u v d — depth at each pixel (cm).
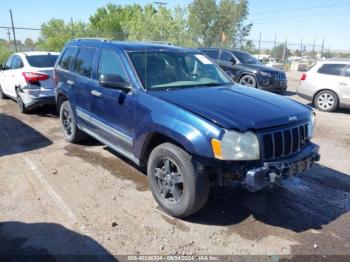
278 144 350
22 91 824
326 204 426
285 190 461
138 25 3094
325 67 1060
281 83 1288
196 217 386
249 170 328
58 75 627
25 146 614
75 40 618
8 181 466
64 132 640
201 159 344
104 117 486
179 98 383
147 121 387
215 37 3381
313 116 419
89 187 451
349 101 1012
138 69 432
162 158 380
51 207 398
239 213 396
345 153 630
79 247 328
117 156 566
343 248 338
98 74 503
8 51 1908
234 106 367
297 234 359
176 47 518
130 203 412
